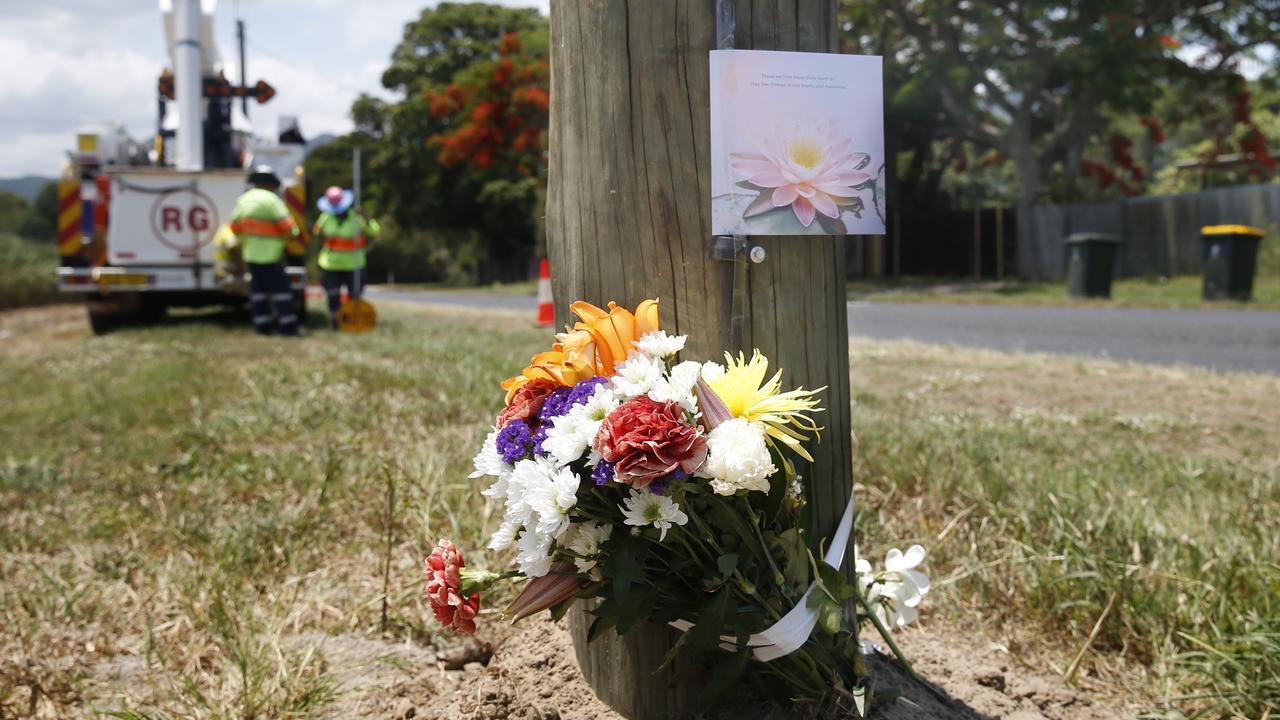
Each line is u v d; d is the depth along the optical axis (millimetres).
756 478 1995
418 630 3209
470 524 3867
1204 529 3756
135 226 13570
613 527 2109
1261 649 2709
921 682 2600
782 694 2334
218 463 5324
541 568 2086
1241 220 24750
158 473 5219
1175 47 28125
